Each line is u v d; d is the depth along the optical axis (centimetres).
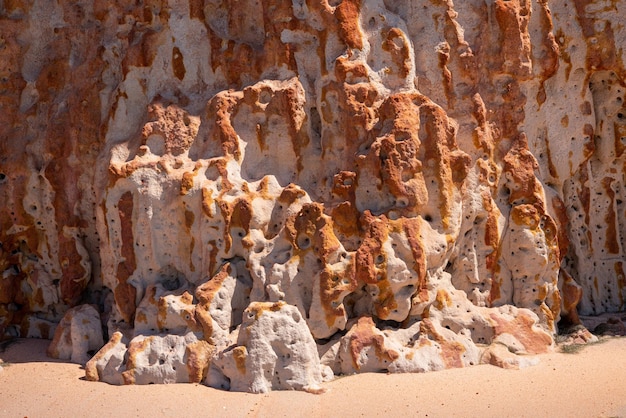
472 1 757
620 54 793
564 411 570
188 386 656
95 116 786
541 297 746
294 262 698
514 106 757
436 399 603
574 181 813
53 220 804
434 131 703
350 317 703
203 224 717
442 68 745
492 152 752
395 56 733
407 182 696
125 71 767
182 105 756
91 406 619
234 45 757
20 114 818
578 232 817
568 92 795
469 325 712
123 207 738
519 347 705
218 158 727
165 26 767
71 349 744
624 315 816
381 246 686
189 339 682
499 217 748
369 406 596
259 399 618
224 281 704
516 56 748
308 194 726
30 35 827
